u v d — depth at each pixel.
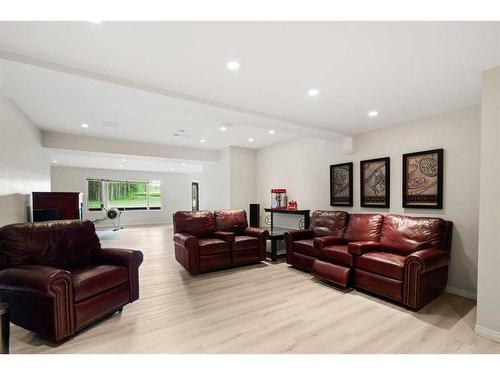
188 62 2.02
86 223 2.89
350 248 3.15
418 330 2.20
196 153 6.34
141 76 2.26
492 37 1.67
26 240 2.38
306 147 5.11
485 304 2.09
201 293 3.02
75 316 2.07
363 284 3.00
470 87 2.48
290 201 5.38
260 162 6.38
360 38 1.70
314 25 1.57
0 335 1.67
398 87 2.49
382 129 3.88
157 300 2.82
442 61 1.99
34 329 2.01
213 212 4.59
